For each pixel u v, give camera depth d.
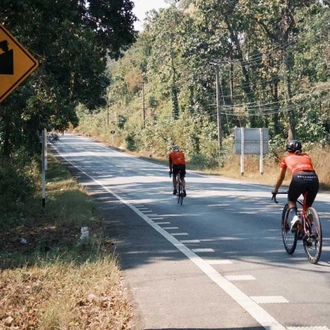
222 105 63.31
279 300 6.47
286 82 47.66
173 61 80.88
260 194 22.39
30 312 6.20
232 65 63.12
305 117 45.69
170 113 86.69
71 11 14.80
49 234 12.18
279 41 50.97
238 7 52.97
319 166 29.86
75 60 17.62
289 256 9.20
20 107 19.83
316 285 7.19
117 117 111.94
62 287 7.24
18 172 19.70
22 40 15.22
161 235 11.73
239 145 40.03
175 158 18.66
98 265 8.28
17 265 8.73
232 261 8.84
